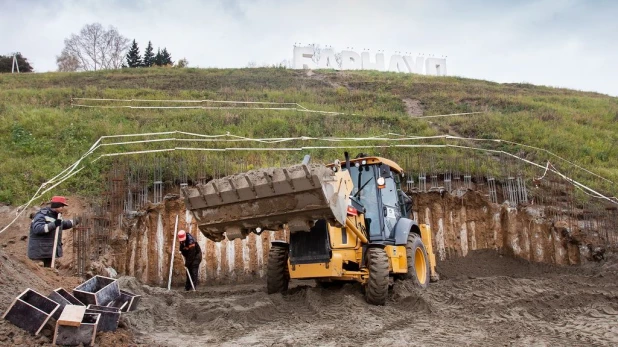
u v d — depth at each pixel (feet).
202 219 29.37
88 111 74.95
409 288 32.89
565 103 103.40
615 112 95.40
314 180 26.30
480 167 59.98
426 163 59.62
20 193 49.60
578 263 48.37
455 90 110.63
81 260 38.01
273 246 34.01
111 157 56.95
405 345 21.83
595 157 69.31
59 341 18.81
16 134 60.90
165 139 61.00
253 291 37.99
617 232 49.85
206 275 46.37
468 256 51.19
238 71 125.39
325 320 26.84
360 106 92.17
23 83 104.73
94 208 45.06
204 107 82.17
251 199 27.84
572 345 22.47
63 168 54.60
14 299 20.36
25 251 41.09
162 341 22.24
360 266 32.07
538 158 66.28
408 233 34.99
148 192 51.93
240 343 22.39
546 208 52.47
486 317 27.86
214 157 58.44
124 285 32.30
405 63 137.59
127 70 126.21
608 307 30.81
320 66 135.64
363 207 33.76
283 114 79.56
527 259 50.01
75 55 207.31
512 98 101.86
